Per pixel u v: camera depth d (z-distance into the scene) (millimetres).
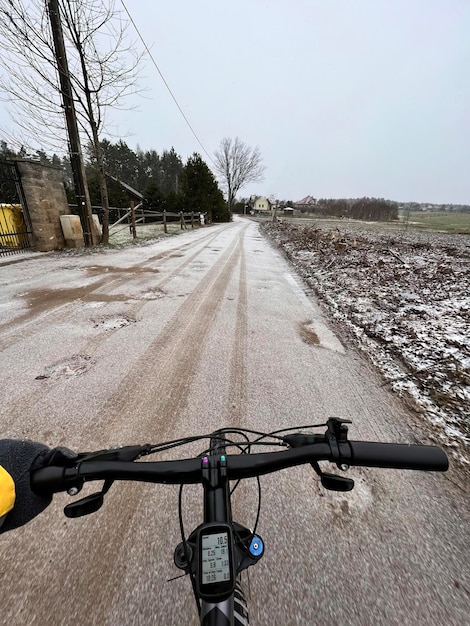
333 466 1663
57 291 4500
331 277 6188
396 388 2471
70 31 6680
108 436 1777
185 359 2744
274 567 1136
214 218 29328
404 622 993
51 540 1191
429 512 1411
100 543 1188
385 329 3561
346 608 1021
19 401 2041
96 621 954
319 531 1284
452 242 11891
